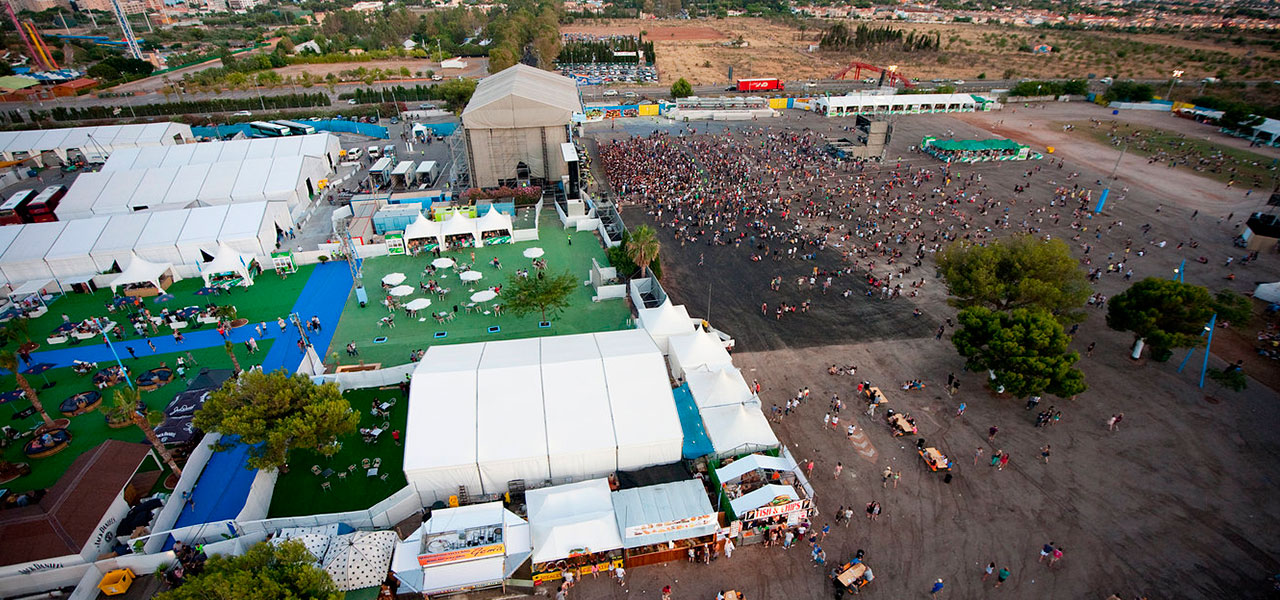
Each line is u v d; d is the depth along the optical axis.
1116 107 135.38
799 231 69.69
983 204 78.50
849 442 38.50
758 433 35.66
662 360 38.53
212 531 30.64
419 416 34.56
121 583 28.55
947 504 33.97
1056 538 31.92
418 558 28.28
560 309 54.22
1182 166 95.31
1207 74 169.62
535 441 34.06
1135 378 44.38
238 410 33.41
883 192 83.88
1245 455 37.28
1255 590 29.12
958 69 186.75
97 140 100.06
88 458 33.03
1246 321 44.31
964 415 40.75
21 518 29.31
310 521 31.45
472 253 65.25
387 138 114.88
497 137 81.81
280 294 57.19
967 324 42.22
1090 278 58.28
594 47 192.50
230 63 181.62
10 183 92.38
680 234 69.38
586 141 114.31
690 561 30.97
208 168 77.81
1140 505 33.81
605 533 29.80
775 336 50.06
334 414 33.94
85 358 47.00
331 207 80.75
